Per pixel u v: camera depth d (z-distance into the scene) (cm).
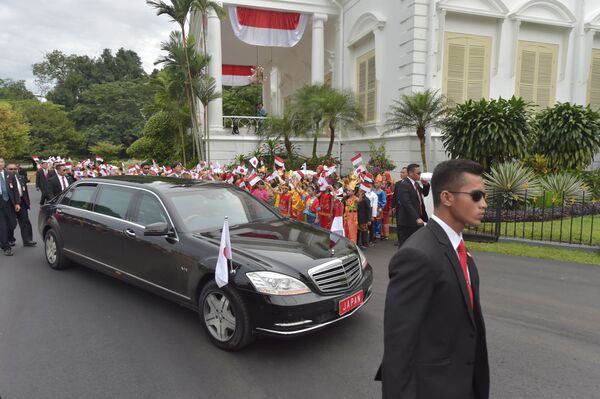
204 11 1545
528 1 1482
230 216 509
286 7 1838
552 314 484
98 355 390
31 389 334
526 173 1105
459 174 176
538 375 351
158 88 2142
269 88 3050
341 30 1872
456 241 182
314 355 387
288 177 1034
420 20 1359
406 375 163
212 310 409
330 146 1481
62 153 4850
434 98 1227
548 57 1573
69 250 636
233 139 1805
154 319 473
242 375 353
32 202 1781
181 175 1262
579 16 1564
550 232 877
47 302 529
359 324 457
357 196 864
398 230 660
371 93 1659
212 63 1788
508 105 1120
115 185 581
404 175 813
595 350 396
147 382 343
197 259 421
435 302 169
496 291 564
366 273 450
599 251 754
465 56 1462
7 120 3669
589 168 1545
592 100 1638
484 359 184
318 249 426
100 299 539
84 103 6519
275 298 362
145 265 488
